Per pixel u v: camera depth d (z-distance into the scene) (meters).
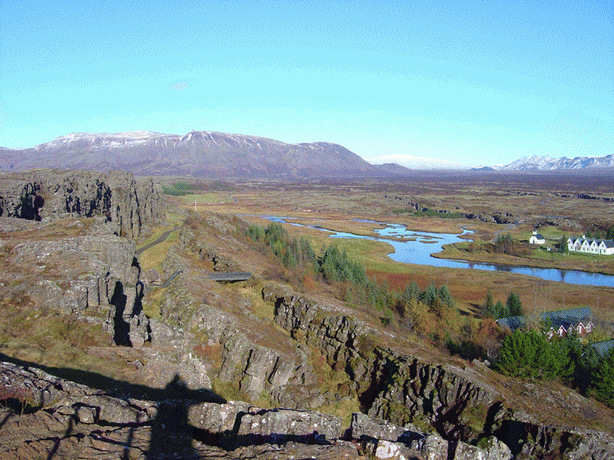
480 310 126.25
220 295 83.62
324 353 74.12
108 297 57.88
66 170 138.62
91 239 66.94
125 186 143.75
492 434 51.56
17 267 54.31
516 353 66.19
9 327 44.34
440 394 57.78
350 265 129.50
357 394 65.81
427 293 110.75
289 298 85.00
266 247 141.38
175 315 72.38
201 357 63.88
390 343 70.25
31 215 103.56
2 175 112.31
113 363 44.00
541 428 48.34
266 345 66.75
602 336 96.44
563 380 68.88
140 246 133.25
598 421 55.00
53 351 42.59
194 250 121.06
